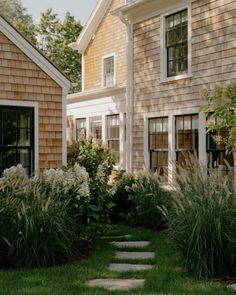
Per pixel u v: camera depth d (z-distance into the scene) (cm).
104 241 863
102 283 590
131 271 641
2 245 677
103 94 1702
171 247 760
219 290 549
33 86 1100
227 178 696
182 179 708
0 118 1058
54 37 3478
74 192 781
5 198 707
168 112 1296
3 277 610
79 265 676
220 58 1140
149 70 1371
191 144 1223
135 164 1420
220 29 1142
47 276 613
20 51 1085
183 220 641
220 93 916
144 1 1335
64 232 706
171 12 1287
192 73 1219
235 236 631
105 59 1972
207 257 622
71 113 1934
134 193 1082
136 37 1423
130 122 1438
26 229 663
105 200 873
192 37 1222
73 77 3356
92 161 1339
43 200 697
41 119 1110
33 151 1096
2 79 1061
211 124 934
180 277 611
